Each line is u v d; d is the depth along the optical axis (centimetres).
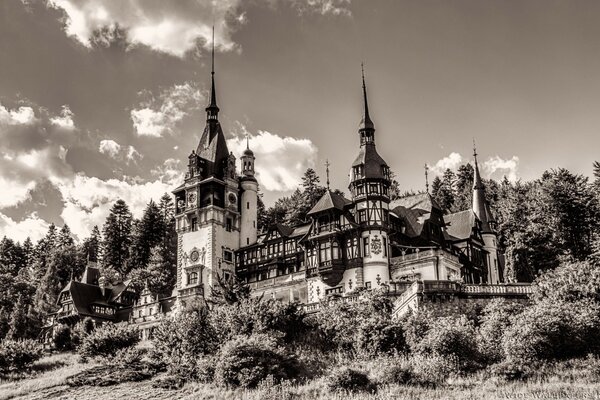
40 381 5703
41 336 9094
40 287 10988
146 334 8725
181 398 4691
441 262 7112
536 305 4931
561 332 4328
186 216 9006
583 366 4128
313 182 11250
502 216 9731
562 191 7831
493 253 8681
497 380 4106
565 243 7725
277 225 8675
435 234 7938
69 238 13925
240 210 9306
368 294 6003
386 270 7338
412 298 5459
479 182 9162
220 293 6531
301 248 8338
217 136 9588
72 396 5103
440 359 4375
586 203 7762
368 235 7450
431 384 4219
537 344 4294
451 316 5056
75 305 9294
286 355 5031
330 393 4281
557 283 5184
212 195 8906
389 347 4912
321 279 7562
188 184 9062
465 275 7869
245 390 4609
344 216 7588
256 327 5481
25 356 6469
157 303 8950
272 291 8019
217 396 4581
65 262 11669
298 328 5647
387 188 7731
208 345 5541
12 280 11394
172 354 5594
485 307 5334
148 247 11769
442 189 12156
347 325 5400
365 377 4369
